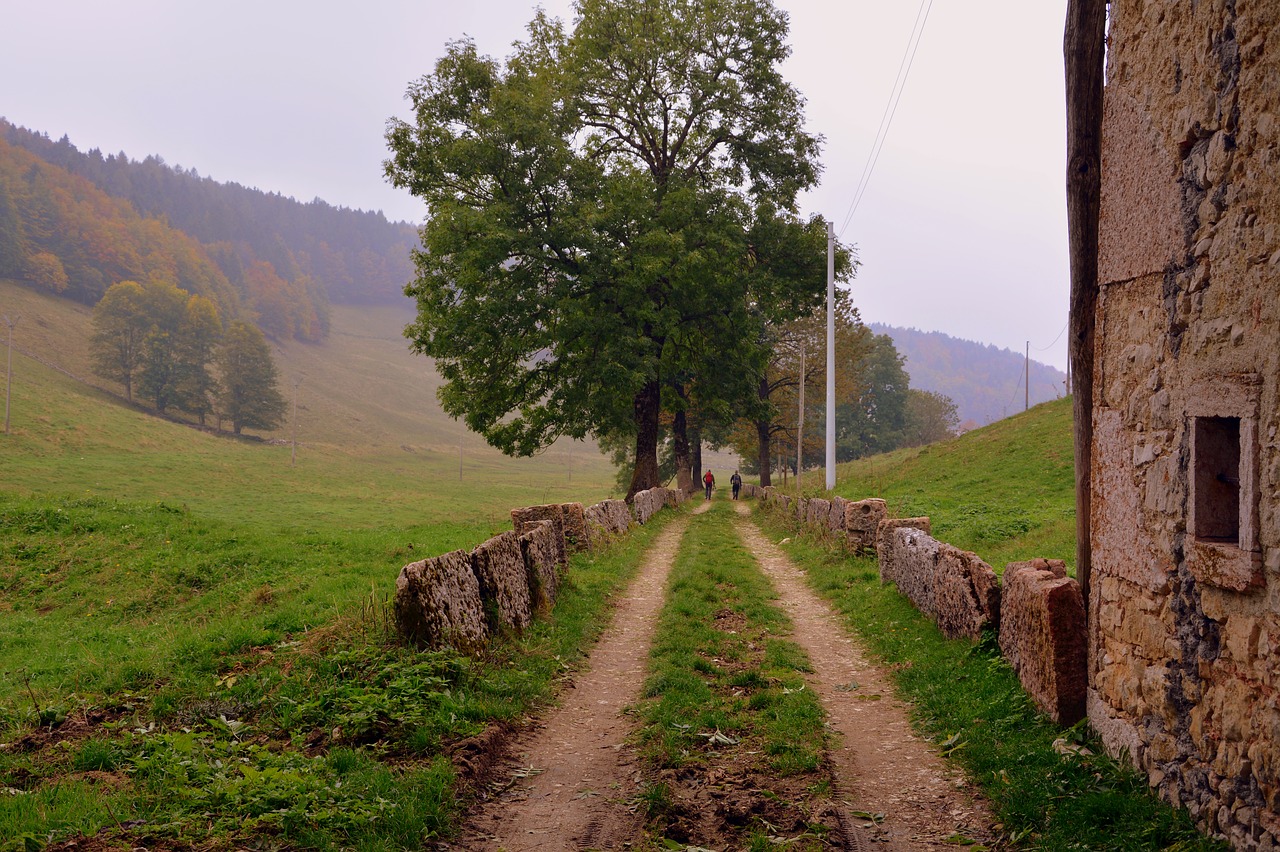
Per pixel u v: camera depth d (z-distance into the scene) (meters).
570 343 27.52
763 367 31.66
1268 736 3.84
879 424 87.62
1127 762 5.18
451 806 4.91
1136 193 5.30
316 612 9.99
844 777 5.57
